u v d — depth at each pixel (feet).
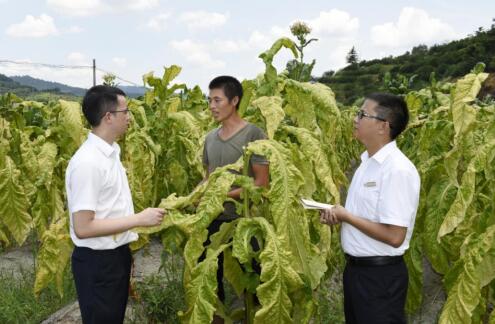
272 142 8.63
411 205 8.45
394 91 19.56
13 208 15.21
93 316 9.00
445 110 13.20
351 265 9.20
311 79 12.78
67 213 12.54
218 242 8.86
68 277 14.82
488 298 11.65
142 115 15.47
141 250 17.44
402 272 8.94
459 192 9.94
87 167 8.43
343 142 29.73
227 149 11.06
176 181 16.58
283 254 7.81
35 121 18.26
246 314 9.32
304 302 8.69
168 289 13.37
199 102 18.66
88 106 8.82
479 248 9.05
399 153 8.71
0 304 13.23
